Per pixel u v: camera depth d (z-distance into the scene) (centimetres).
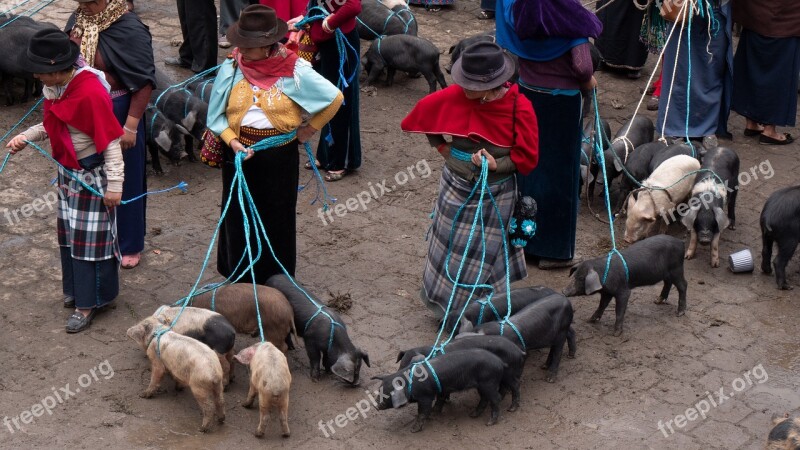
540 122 677
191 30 980
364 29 1047
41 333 631
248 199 598
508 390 573
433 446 541
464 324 593
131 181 678
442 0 1212
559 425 561
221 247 659
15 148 611
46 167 844
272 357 530
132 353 615
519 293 607
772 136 920
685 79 889
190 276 701
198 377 533
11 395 573
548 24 632
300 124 625
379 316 660
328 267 717
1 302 662
